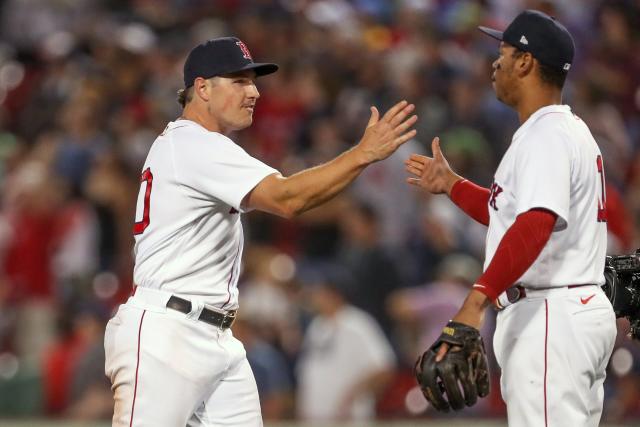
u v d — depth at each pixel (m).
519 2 53.12
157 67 50.09
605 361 16.08
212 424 17.72
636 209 41.59
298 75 48.88
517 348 15.69
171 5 56.31
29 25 58.16
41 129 49.12
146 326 17.00
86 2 58.31
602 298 15.84
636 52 52.16
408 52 48.97
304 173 16.56
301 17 52.47
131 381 16.92
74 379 35.06
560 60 16.16
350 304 35.97
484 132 45.09
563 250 15.70
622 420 31.39
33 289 41.06
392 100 46.22
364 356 34.22
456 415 34.38
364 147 16.36
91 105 47.06
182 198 17.11
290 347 36.59
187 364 17.00
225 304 17.50
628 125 49.84
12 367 37.53
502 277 14.92
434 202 40.12
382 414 35.03
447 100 46.94
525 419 15.55
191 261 17.17
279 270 38.28
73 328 36.16
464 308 15.03
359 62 49.56
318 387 34.41
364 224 39.00
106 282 40.06
